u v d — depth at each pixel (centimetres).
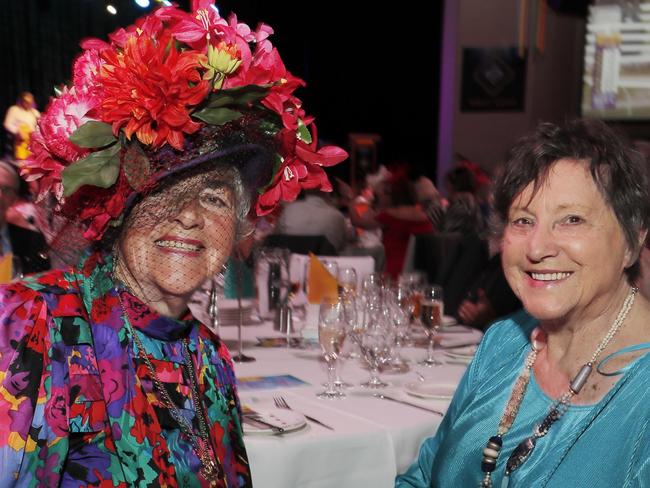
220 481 128
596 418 129
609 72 1089
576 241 130
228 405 138
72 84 125
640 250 134
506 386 148
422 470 166
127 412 117
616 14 1078
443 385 233
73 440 114
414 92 1472
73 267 125
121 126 120
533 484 130
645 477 118
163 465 118
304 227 519
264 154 136
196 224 127
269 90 130
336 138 1505
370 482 191
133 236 125
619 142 134
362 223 785
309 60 1454
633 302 136
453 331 334
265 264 278
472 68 1145
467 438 148
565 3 1092
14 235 307
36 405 109
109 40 128
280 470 178
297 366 263
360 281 341
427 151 1491
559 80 1137
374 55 1476
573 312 135
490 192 146
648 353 128
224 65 123
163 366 127
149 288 127
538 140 138
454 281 457
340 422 198
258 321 349
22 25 1441
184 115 119
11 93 1452
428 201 793
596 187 130
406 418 203
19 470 107
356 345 289
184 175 124
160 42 121
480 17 1134
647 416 122
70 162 122
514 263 137
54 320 115
